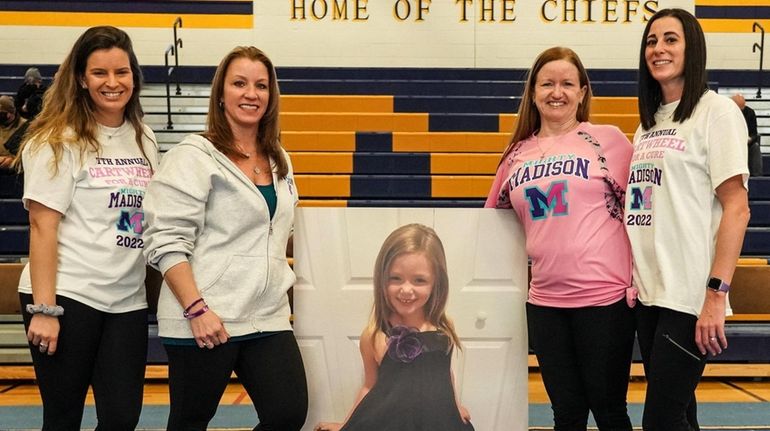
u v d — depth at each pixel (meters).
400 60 9.02
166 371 4.93
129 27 9.01
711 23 9.02
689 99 2.41
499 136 7.19
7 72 8.73
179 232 2.26
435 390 2.61
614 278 2.50
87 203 2.38
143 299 2.49
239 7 9.05
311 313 2.60
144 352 2.48
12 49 8.96
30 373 4.98
